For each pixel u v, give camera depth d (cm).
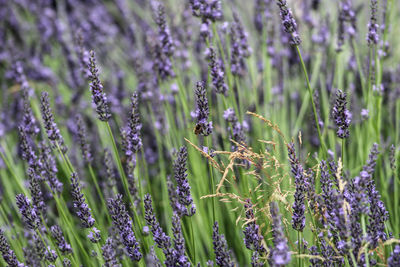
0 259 93
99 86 93
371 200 87
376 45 103
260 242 90
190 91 117
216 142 103
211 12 103
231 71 108
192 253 93
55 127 97
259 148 104
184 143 110
